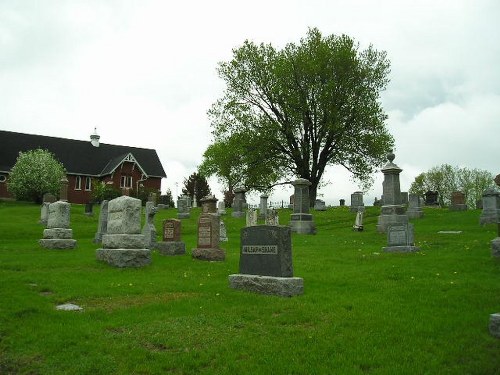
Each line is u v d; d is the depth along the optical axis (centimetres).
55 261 1591
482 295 1032
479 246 1814
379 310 934
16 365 703
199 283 1265
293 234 2864
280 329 827
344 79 4544
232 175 4916
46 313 919
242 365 679
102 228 2409
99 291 1127
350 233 2808
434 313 912
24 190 5488
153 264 1592
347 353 718
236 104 4816
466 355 709
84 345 751
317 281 1251
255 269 1149
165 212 4447
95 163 7356
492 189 2606
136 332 812
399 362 687
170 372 669
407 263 1511
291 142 4803
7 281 1185
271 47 4812
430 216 3466
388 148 4669
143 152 8012
